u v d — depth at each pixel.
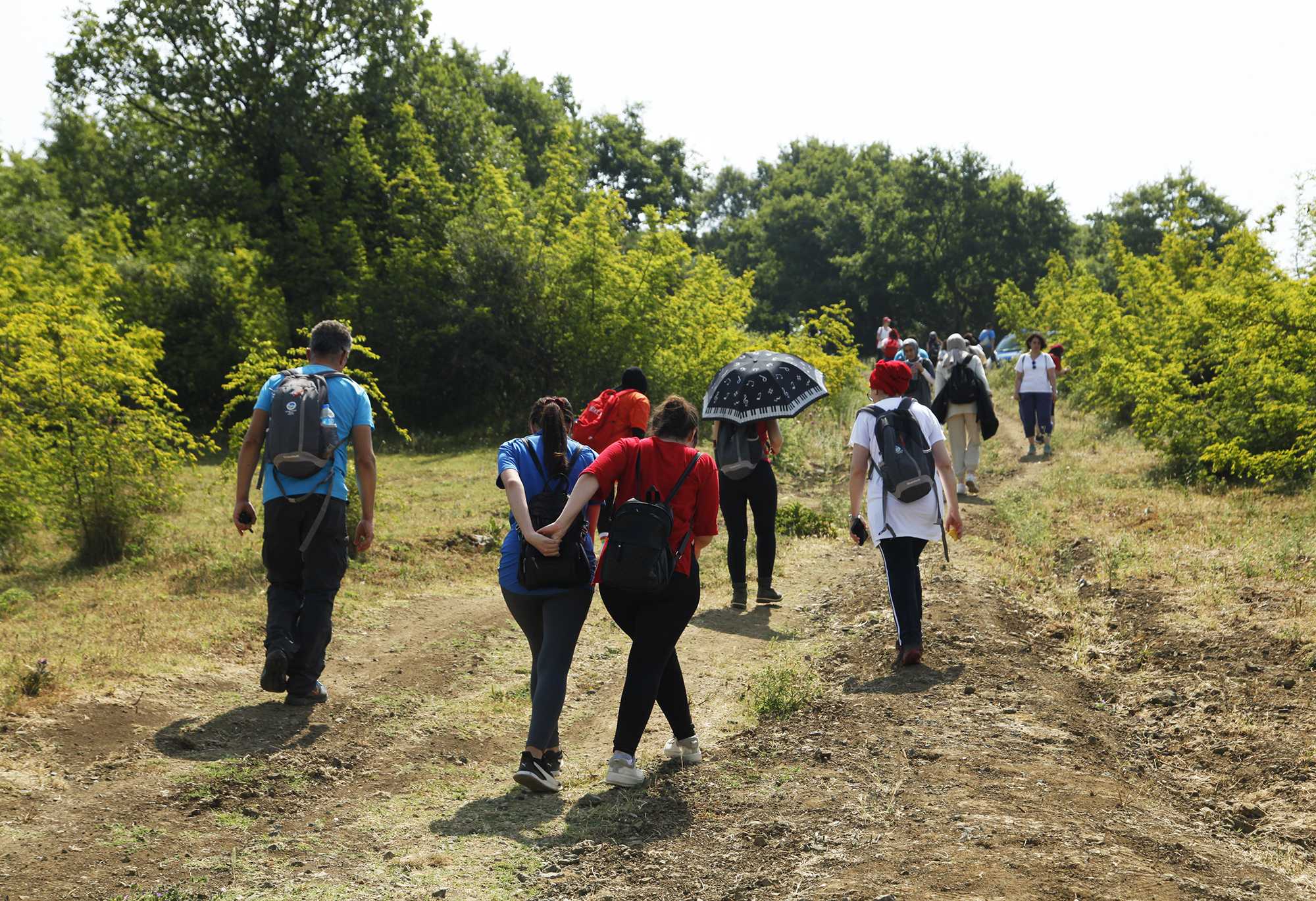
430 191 20.52
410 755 4.39
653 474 3.85
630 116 48.44
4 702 4.41
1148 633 5.60
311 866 3.16
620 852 3.18
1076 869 2.89
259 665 5.54
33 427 8.73
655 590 3.67
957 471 11.47
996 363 29.06
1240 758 4.03
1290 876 3.06
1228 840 3.38
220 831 3.44
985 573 7.32
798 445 14.06
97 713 4.45
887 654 5.49
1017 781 3.64
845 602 6.99
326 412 4.92
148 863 3.15
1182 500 9.24
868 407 5.43
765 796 3.62
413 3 23.23
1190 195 60.22
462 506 10.39
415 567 8.09
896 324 59.94
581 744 4.60
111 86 22.58
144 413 8.98
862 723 4.39
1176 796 3.78
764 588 7.18
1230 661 4.96
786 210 63.38
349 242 19.48
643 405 6.04
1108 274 55.34
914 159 54.91
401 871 3.09
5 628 5.98
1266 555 6.70
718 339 17.11
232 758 4.13
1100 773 3.86
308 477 4.86
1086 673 5.19
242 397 8.93
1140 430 11.52
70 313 8.99
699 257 18.23
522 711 5.08
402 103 22.58
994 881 2.80
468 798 3.87
